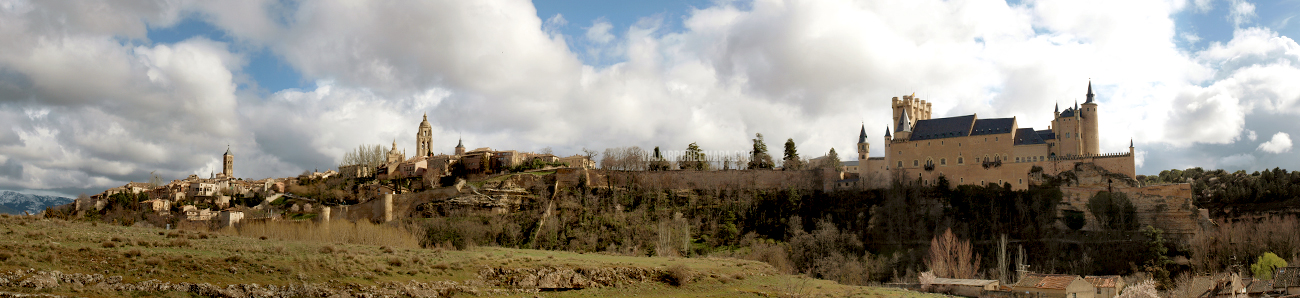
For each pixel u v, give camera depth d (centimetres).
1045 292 9931
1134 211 16988
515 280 7819
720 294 8131
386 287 6888
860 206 18338
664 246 14725
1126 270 14875
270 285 6400
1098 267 15088
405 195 18700
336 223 12250
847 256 15162
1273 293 11119
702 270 9288
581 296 7650
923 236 16662
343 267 7231
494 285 7644
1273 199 17925
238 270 6662
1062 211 17425
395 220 16625
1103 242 15975
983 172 18675
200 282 6222
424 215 18112
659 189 19200
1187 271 14262
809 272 13950
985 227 17150
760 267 10312
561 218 17312
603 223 17038
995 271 13225
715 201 18788
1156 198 16888
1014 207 17738
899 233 16825
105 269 6225
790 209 18238
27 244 6594
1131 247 15525
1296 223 15325
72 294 5641
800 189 19112
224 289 6141
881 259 15075
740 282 8919
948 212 17912
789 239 16662
